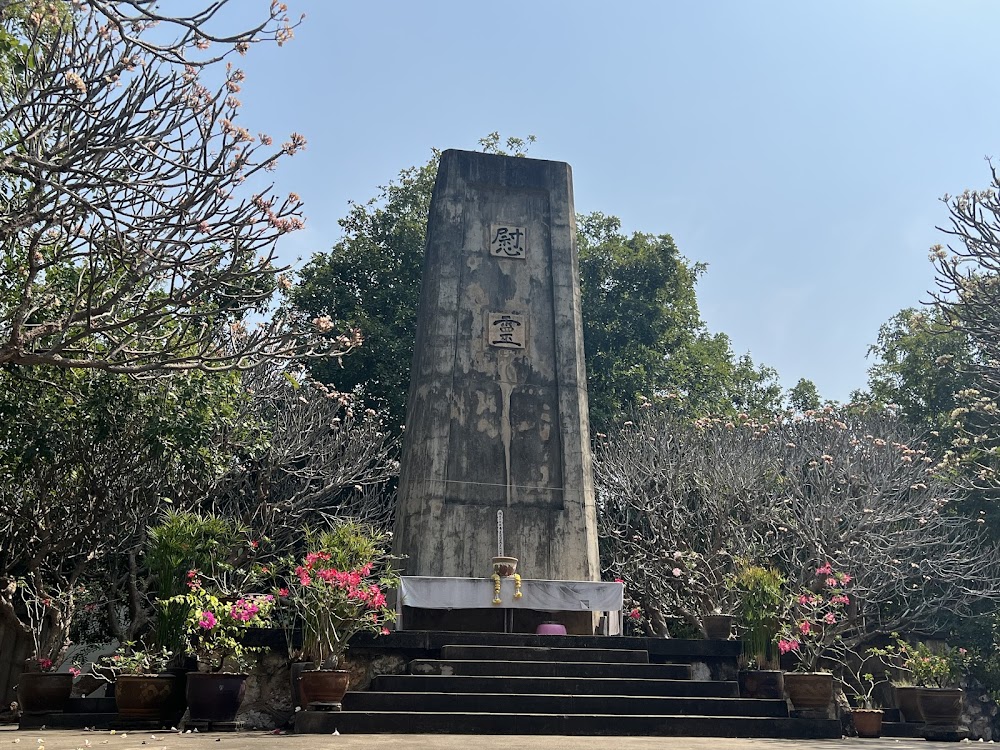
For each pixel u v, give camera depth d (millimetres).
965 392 15703
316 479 18234
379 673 10273
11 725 10727
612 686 9781
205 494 15617
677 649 11180
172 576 9695
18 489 13789
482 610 12312
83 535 13609
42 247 8805
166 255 7336
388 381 21562
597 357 23625
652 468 19000
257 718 9680
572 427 13891
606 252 24969
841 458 18406
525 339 14242
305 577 9305
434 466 13250
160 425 12555
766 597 11641
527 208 15008
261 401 17750
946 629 17484
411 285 23469
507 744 7051
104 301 7805
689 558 17000
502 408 13812
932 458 19203
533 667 10125
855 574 16469
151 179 7039
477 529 13062
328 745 6684
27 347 7277
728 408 26531
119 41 7277
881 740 9961
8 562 13648
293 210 7539
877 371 24812
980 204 11531
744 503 17766
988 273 11930
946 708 12039
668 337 25359
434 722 8492
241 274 7414
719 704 9625
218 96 7484
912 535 17375
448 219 14641
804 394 30266
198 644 9562
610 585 12078
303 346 7738
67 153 7102
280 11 6516
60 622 12258
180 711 9094
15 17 7559
